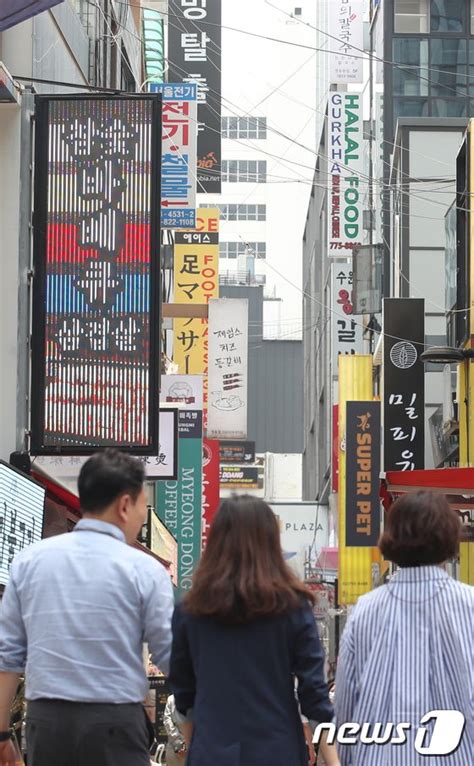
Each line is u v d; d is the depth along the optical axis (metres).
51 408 25.38
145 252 25.67
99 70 38.84
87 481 10.43
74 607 10.00
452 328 52.09
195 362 64.50
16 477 20.66
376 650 9.48
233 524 9.59
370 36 96.62
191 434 51.06
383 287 76.44
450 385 54.81
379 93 89.75
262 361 162.50
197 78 63.91
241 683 9.41
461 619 9.42
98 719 9.84
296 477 153.50
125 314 25.55
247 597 9.35
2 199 25.66
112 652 9.95
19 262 25.52
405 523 9.68
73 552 10.20
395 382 50.28
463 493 27.66
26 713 10.27
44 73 29.66
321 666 9.55
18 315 25.44
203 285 64.25
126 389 25.41
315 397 125.69
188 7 63.88
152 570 10.20
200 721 9.45
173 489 51.38
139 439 25.30
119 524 10.44
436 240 68.31
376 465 55.38
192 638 9.61
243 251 190.75
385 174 83.44
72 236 25.73
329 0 72.12
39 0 20.14
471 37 86.94
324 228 112.12
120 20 46.38
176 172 45.78
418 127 70.12
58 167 25.86
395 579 9.76
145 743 10.16
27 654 10.20
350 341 89.12
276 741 9.34
